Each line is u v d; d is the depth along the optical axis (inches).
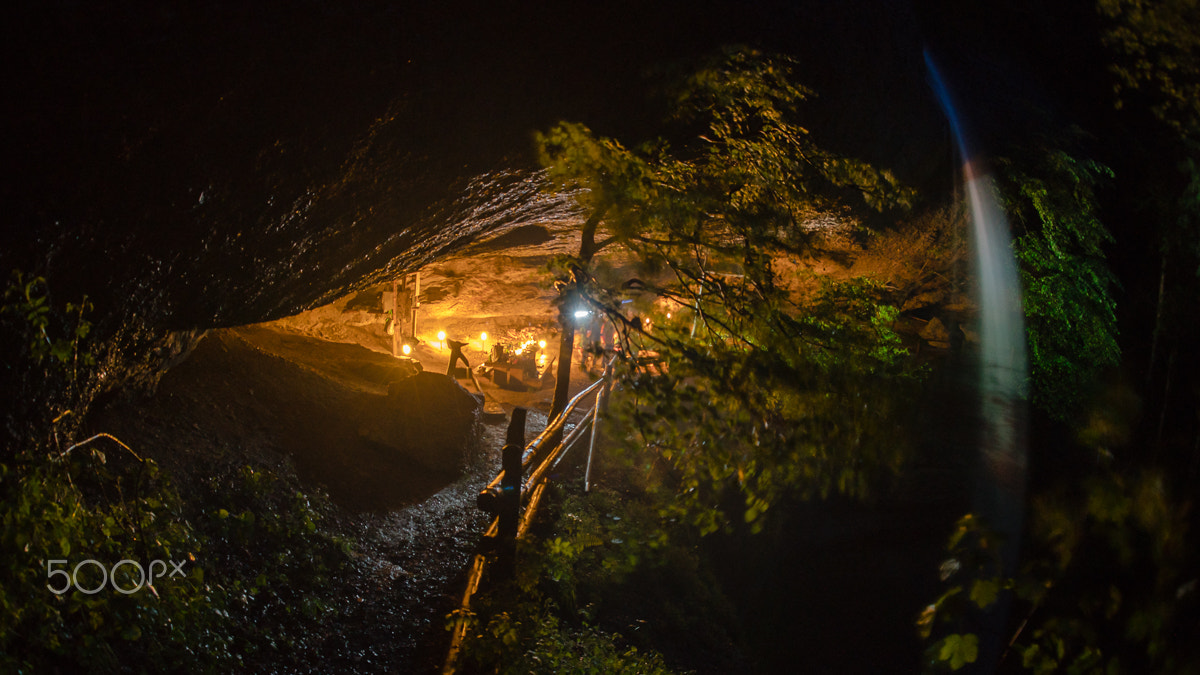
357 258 293.4
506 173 274.5
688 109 253.6
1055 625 102.6
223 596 210.5
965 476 511.8
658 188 217.6
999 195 552.7
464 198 283.6
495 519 264.5
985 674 292.4
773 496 188.2
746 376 186.2
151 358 262.2
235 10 136.1
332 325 684.7
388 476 370.9
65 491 174.7
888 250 572.1
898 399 185.0
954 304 604.7
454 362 602.2
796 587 493.0
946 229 555.5
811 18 293.1
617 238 216.7
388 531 326.0
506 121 231.6
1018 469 512.4
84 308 177.8
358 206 237.0
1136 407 121.3
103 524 186.9
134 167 152.9
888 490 487.5
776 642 450.0
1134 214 586.9
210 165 169.2
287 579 243.6
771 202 247.9
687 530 419.8
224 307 259.3
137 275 188.1
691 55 242.7
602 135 259.6
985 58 606.2
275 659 207.3
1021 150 557.3
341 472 345.7
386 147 209.6
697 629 364.2
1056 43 624.7
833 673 454.3
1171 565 96.8
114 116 138.1
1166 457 121.6
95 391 222.1
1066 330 557.3
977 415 505.4
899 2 394.9
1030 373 545.0
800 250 244.8
